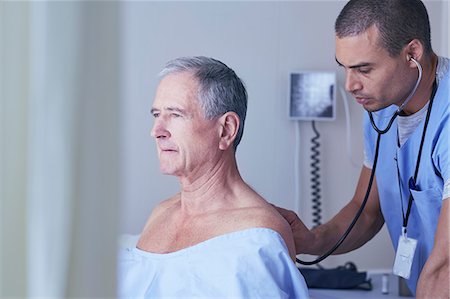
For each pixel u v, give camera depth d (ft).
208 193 4.74
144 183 8.98
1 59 2.10
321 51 9.44
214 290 4.31
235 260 4.32
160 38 8.96
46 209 2.09
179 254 4.57
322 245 6.40
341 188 9.59
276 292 4.24
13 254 2.10
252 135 9.32
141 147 8.95
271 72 9.32
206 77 4.58
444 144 5.47
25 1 2.11
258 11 9.25
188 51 9.07
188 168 4.66
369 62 5.09
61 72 2.10
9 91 2.10
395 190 6.29
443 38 9.64
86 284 2.11
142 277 4.69
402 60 5.16
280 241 4.42
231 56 9.20
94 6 2.11
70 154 2.10
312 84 9.26
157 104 4.66
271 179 9.39
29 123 2.10
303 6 9.36
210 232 4.62
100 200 2.11
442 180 5.63
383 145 6.28
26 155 2.10
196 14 9.07
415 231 6.27
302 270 8.46
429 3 9.61
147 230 5.12
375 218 6.78
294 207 9.46
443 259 4.98
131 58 8.87
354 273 8.50
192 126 4.58
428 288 5.01
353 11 5.11
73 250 2.10
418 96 5.56
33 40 2.10
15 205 2.10
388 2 5.08
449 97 5.48
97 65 2.12
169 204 5.22
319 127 9.49
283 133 9.39
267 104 9.33
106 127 2.12
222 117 4.61
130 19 8.86
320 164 9.50
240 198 4.74
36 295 2.10
